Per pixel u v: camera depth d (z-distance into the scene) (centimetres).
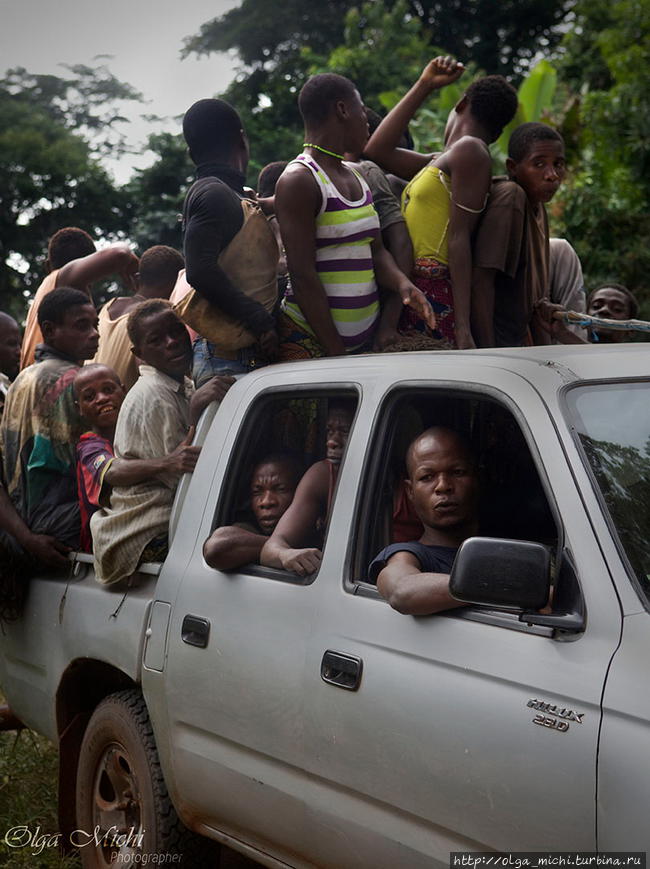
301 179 383
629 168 1355
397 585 266
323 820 282
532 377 264
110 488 397
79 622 399
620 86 1387
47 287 591
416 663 259
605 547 231
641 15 1477
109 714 382
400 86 2302
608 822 212
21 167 3166
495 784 234
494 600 229
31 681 437
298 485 336
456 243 405
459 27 3319
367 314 404
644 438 255
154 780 356
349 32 2470
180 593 343
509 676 236
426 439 294
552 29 3300
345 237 391
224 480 344
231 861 424
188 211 396
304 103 401
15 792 486
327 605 289
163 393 402
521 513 318
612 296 557
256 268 397
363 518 292
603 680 219
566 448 246
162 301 414
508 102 439
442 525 290
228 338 391
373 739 265
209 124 423
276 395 338
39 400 448
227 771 317
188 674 331
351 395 309
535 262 432
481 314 414
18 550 440
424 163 480
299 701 288
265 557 318
